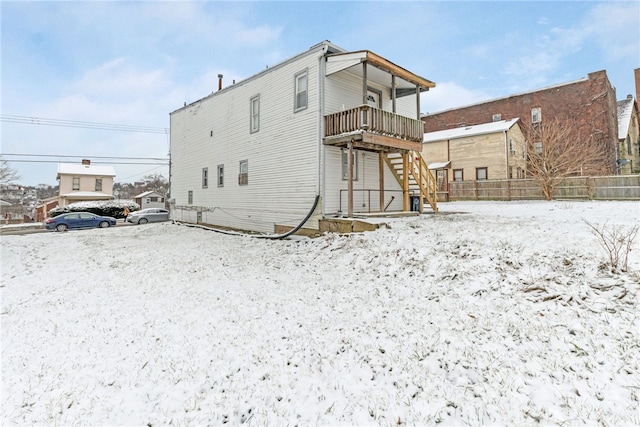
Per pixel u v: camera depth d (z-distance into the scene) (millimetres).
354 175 13258
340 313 5293
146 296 6887
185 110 20656
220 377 3705
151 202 45219
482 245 7098
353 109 11062
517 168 25359
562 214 11508
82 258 11383
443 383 3275
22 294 7340
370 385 3379
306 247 10453
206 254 11070
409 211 13633
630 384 2902
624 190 17641
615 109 27094
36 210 44562
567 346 3566
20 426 3014
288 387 3445
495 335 4000
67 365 4102
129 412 3172
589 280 4840
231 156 16531
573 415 2643
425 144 28766
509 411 2779
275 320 5211
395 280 6500
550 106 26891
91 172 40438
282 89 13586
